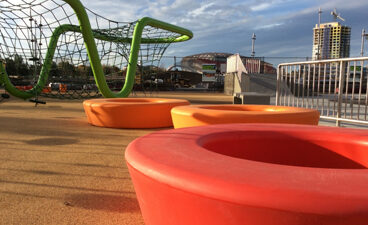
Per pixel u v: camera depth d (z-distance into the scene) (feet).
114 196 7.91
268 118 11.53
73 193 8.10
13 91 28.71
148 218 4.66
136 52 35.86
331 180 3.20
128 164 4.66
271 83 71.61
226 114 11.58
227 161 4.03
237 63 71.67
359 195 2.82
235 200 3.11
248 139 6.43
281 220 2.97
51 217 6.66
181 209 3.69
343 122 18.06
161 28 40.81
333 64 18.71
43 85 31.58
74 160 11.50
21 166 10.66
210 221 3.41
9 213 6.88
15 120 23.66
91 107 20.59
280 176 3.35
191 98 58.03
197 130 6.53
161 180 3.78
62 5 26.53
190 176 3.52
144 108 19.63
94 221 6.48
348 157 6.18
